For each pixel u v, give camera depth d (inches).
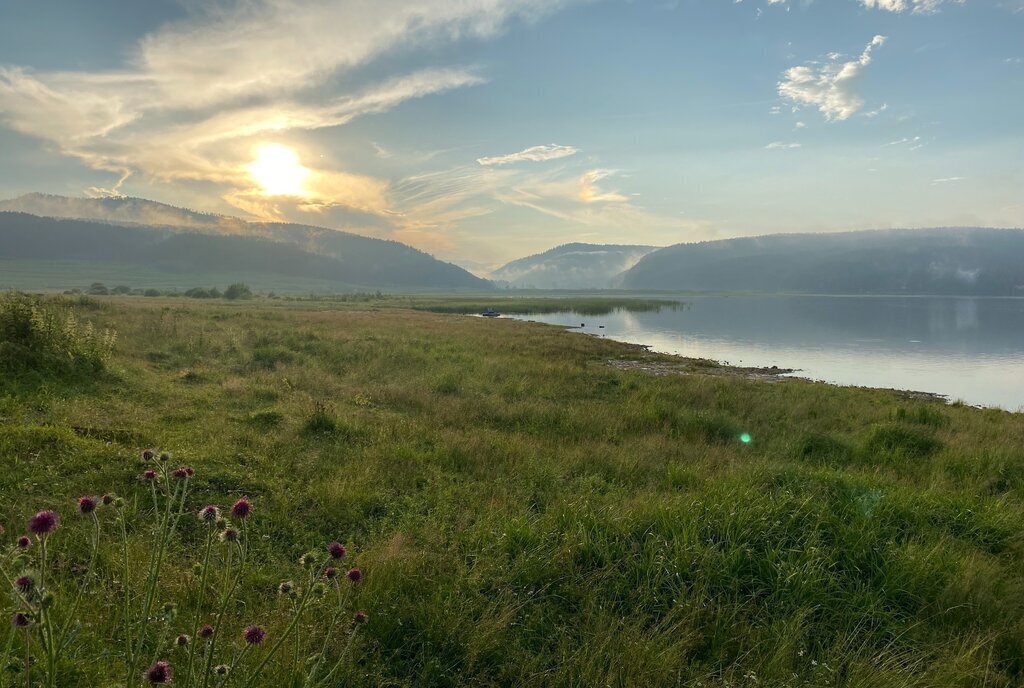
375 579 179.3
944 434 506.0
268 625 150.2
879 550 213.2
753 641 165.3
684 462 365.1
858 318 3427.7
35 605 83.8
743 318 3393.2
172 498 106.0
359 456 343.3
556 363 927.7
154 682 85.5
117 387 453.7
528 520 237.5
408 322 1727.4
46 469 250.1
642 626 171.5
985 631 174.7
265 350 777.6
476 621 165.2
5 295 495.5
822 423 569.3
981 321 3159.5
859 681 147.9
